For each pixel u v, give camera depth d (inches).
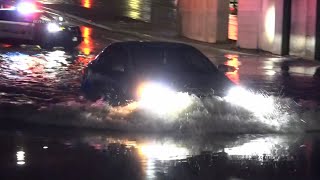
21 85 636.1
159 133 386.6
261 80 744.3
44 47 1113.4
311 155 325.4
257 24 1195.3
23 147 339.3
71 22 1515.7
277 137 377.7
